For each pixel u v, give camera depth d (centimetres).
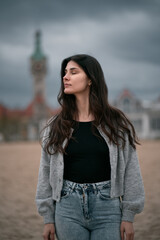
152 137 6241
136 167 241
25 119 8981
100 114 240
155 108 6450
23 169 1516
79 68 244
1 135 8188
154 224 555
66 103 253
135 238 492
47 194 244
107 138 233
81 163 231
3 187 1003
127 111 6381
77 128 240
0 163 1841
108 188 231
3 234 538
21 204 765
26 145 4406
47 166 247
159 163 1557
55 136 238
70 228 228
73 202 229
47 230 239
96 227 229
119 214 232
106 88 251
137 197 235
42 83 11262
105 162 233
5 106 9544
